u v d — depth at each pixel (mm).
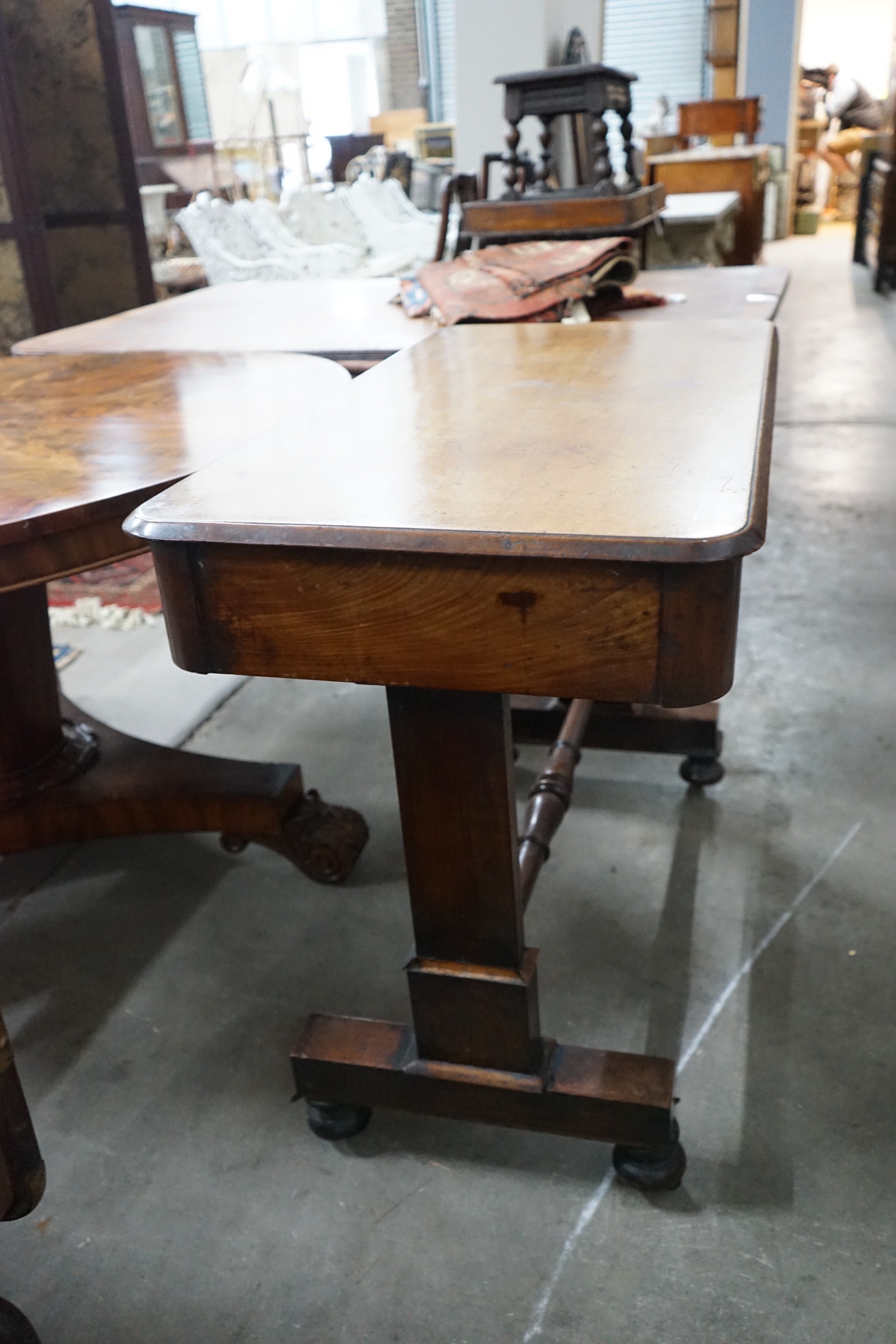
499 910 1149
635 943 1594
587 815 1917
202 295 2855
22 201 4008
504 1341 1058
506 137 2916
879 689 2291
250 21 11500
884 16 11867
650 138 7363
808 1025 1425
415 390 1304
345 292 2740
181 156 8562
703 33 11016
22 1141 879
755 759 2061
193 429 1373
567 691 852
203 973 1603
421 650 871
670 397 1185
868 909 1640
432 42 11508
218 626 917
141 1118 1352
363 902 1742
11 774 1721
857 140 10586
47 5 4195
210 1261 1162
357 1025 1314
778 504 3465
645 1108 1160
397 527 820
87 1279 1151
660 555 752
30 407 1545
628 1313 1075
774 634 2572
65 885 1836
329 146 10000
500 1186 1228
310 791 1800
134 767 1797
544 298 2012
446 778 1096
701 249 4805
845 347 5559
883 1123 1275
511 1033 1198
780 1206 1178
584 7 4688
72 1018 1526
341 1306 1104
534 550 781
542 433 1073
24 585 1094
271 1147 1303
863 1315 1058
